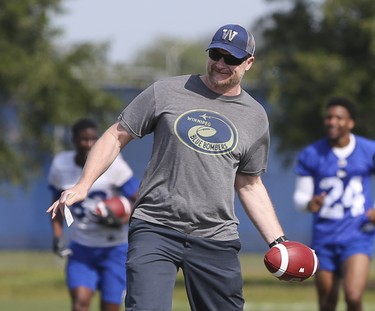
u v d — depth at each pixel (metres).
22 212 86.19
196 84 16.38
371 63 52.47
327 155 25.22
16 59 56.44
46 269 65.62
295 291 47.78
